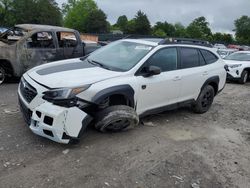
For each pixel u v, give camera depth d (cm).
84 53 1005
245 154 534
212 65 728
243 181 443
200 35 11600
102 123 502
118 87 499
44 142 486
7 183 378
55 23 7938
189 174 444
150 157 480
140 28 10050
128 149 497
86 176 408
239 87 1265
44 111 441
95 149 483
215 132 626
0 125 539
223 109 820
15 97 744
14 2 7338
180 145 538
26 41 879
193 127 639
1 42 873
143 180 415
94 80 486
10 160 427
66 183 389
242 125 694
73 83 464
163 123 640
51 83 464
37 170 410
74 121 449
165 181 419
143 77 547
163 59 598
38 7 7569
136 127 596
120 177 415
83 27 9538
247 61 1405
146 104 565
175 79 611
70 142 462
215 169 468
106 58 589
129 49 598
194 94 686
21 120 570
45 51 912
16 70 876
